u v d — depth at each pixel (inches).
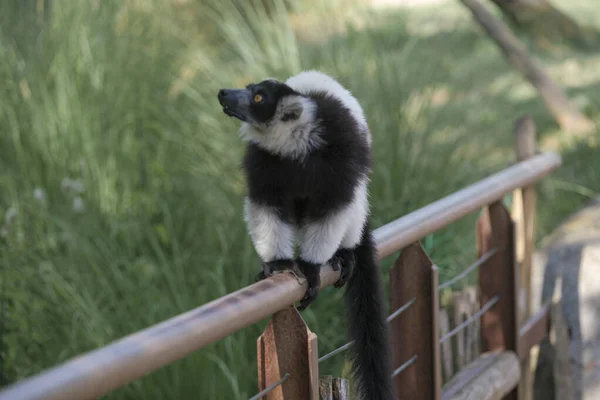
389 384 135.4
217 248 263.9
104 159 279.9
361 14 389.7
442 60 516.1
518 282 196.2
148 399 205.8
